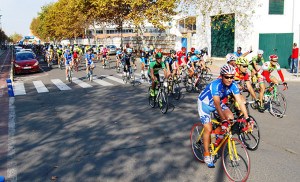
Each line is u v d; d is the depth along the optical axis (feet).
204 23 66.08
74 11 137.18
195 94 31.78
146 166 13.48
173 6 68.33
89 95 32.71
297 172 12.36
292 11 57.98
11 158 14.93
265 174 12.22
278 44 53.88
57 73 57.36
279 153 14.56
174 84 29.40
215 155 13.82
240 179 11.58
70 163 14.03
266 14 55.01
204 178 12.16
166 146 16.07
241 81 20.17
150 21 71.31
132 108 25.77
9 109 26.58
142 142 16.80
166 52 92.27
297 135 17.21
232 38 62.08
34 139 17.88
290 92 30.89
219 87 11.64
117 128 19.76
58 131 19.42
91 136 18.15
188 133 18.29
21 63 55.98
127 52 40.42
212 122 13.21
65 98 31.32
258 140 14.87
